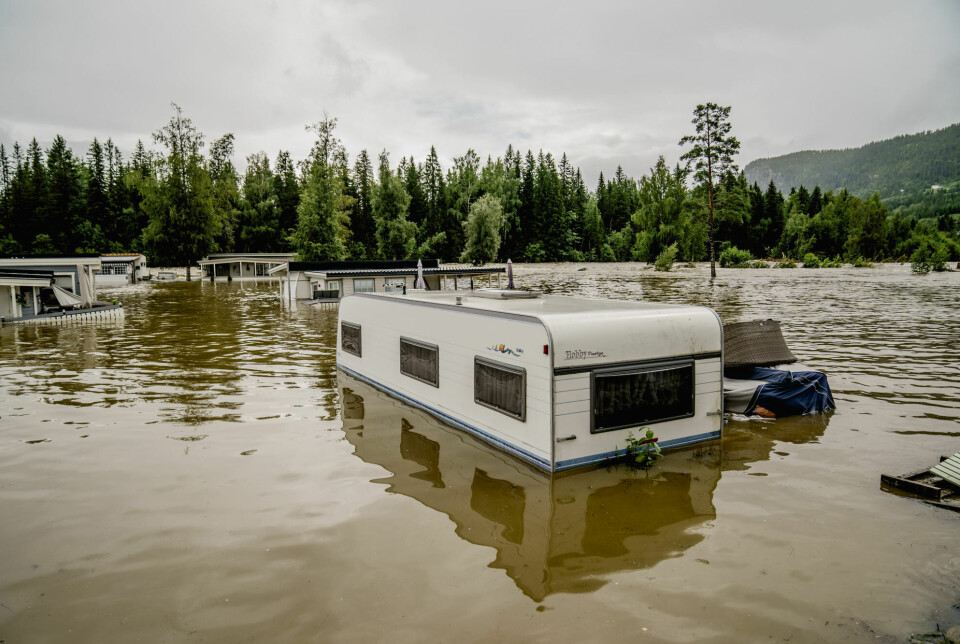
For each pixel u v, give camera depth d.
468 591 4.73
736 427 9.09
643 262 93.88
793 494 6.57
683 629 4.17
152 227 70.19
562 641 4.06
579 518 6.07
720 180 59.12
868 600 4.48
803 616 4.29
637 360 7.61
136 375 14.14
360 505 6.49
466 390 8.88
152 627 4.34
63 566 5.29
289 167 95.94
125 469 7.78
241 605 4.60
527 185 101.12
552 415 7.04
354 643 4.08
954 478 6.54
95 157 106.50
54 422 10.10
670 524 5.90
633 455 7.57
